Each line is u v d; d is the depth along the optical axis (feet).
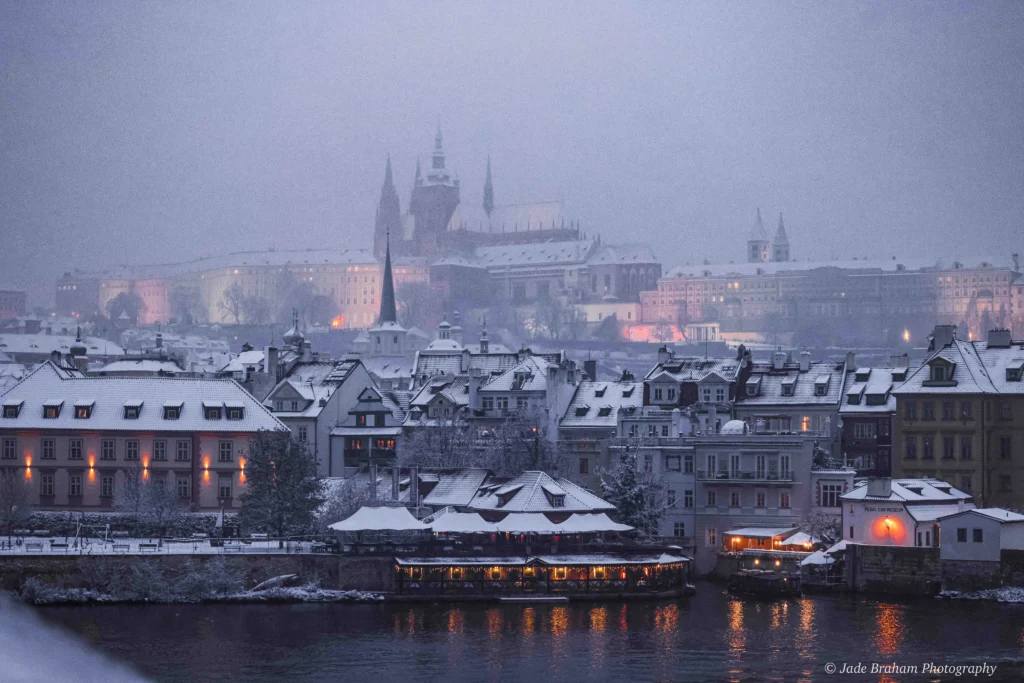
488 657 517.96
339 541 621.31
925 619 572.10
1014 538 619.67
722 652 524.11
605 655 520.42
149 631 547.49
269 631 549.54
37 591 581.94
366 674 497.87
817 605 604.08
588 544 630.33
